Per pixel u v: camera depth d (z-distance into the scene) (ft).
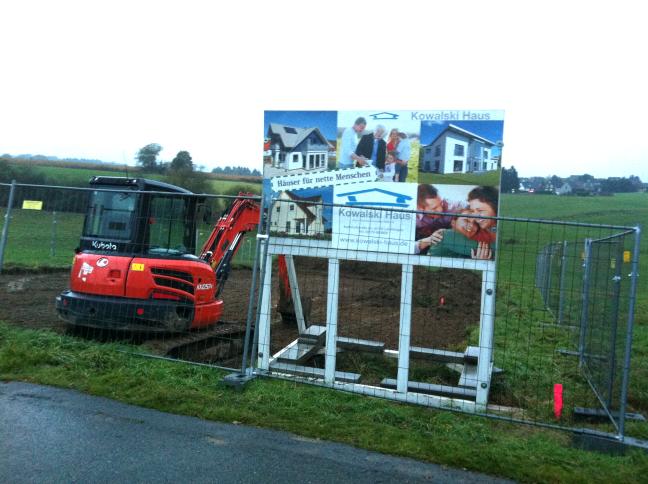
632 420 18.97
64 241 62.23
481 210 19.79
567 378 24.88
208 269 28.50
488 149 19.75
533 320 39.68
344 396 19.61
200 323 27.81
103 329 26.68
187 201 29.86
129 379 19.98
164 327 26.14
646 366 26.43
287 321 33.91
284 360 23.09
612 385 18.88
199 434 16.21
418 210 19.92
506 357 27.40
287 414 17.80
